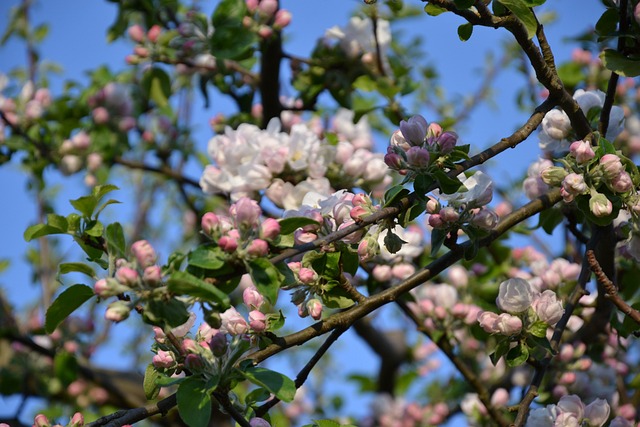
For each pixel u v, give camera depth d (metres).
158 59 2.39
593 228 1.91
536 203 1.84
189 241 3.30
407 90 2.36
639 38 1.85
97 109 2.56
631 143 2.63
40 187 2.58
